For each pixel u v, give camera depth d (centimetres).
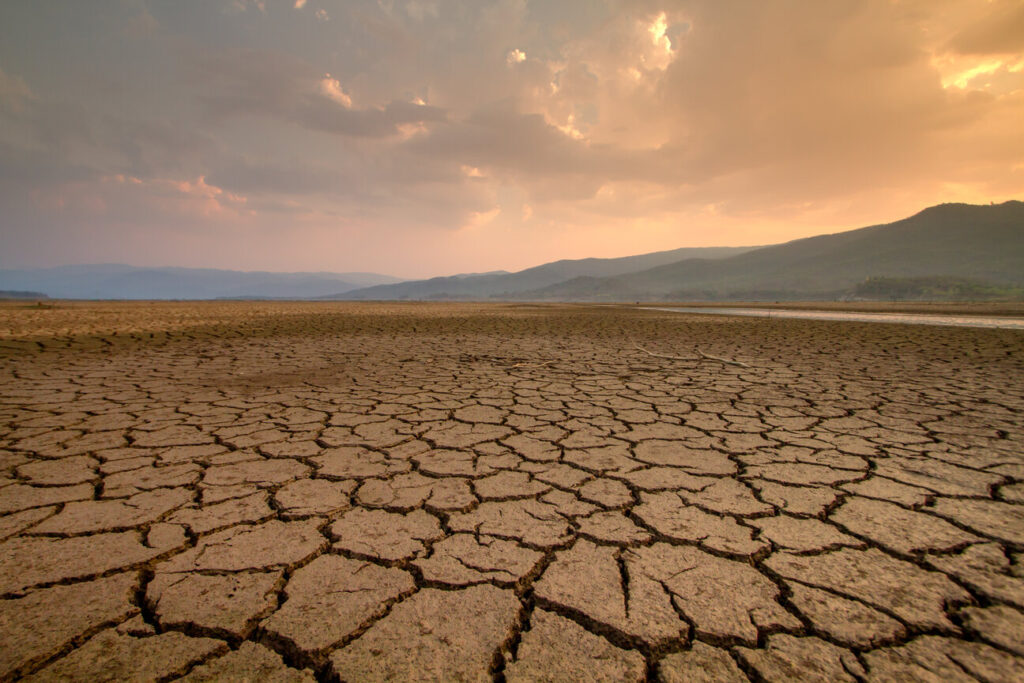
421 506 177
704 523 164
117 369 509
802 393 397
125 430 278
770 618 114
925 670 98
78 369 505
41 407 335
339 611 116
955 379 463
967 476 208
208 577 130
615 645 105
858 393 397
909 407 346
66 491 188
